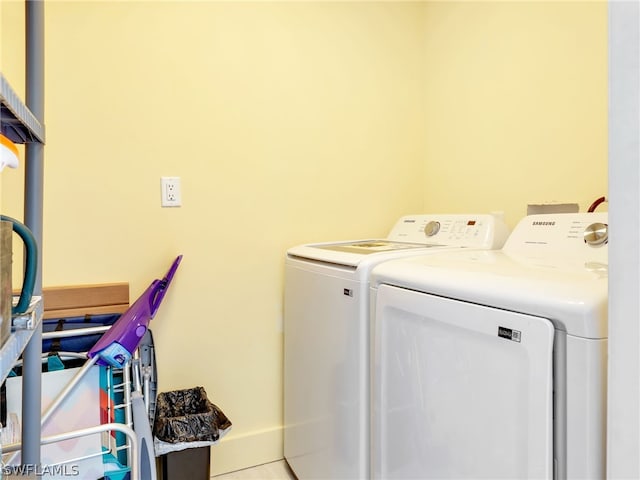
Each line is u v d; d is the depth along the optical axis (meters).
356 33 2.00
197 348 1.72
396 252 1.32
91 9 1.53
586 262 1.05
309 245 1.75
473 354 0.85
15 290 1.37
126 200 1.59
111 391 1.33
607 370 0.61
